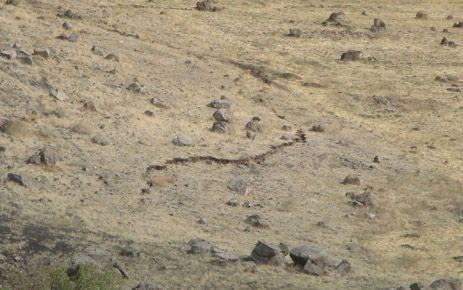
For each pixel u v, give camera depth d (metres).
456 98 120.12
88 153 69.69
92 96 85.69
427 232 66.75
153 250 49.19
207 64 115.38
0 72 81.81
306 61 132.00
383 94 118.50
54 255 45.78
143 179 66.62
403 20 168.12
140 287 41.66
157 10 145.75
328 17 164.62
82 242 48.50
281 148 85.69
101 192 60.94
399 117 110.31
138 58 107.19
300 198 71.25
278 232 60.22
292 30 146.50
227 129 86.69
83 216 53.81
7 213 51.16
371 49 143.62
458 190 81.12
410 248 61.38
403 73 131.00
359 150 91.44
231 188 69.44
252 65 123.38
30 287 41.06
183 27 137.75
